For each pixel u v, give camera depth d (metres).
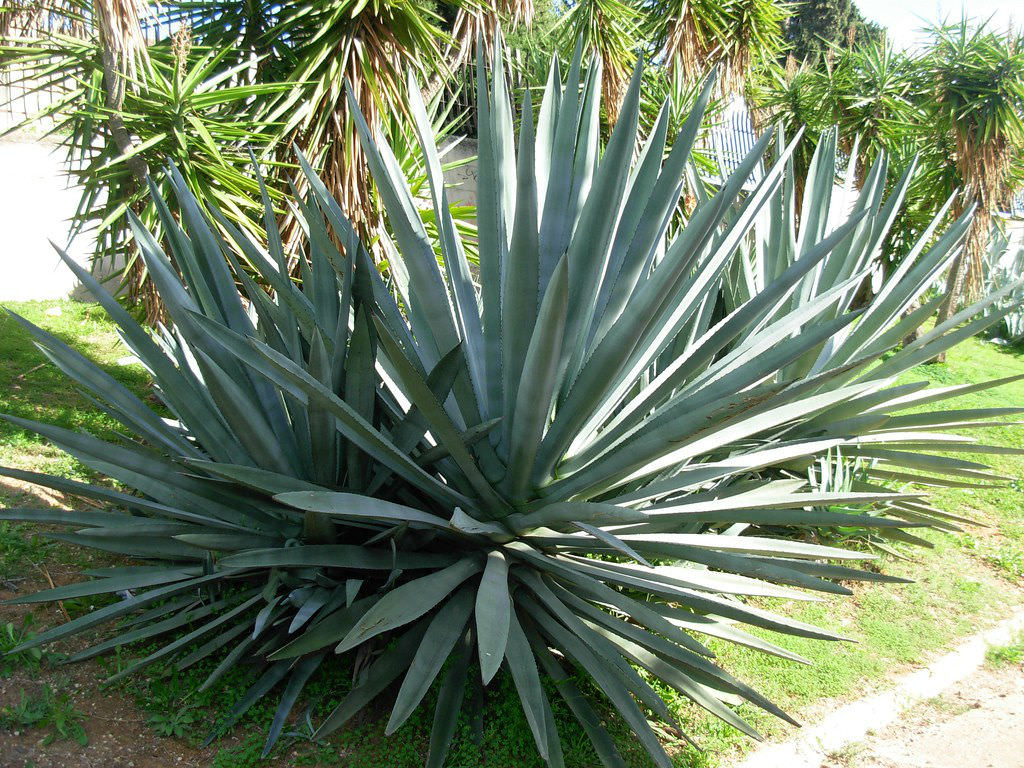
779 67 12.15
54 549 3.86
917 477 5.31
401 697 2.55
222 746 2.84
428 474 3.12
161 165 5.49
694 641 2.84
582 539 3.09
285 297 3.34
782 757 3.31
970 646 4.34
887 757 3.42
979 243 10.60
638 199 3.23
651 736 2.71
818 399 3.36
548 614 3.23
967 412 4.92
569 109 3.21
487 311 3.25
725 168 8.53
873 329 5.21
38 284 8.88
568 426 2.97
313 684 3.17
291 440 3.41
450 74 7.17
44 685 2.95
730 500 3.18
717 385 2.91
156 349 3.26
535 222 2.69
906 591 4.89
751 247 6.65
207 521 3.18
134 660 3.17
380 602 2.63
